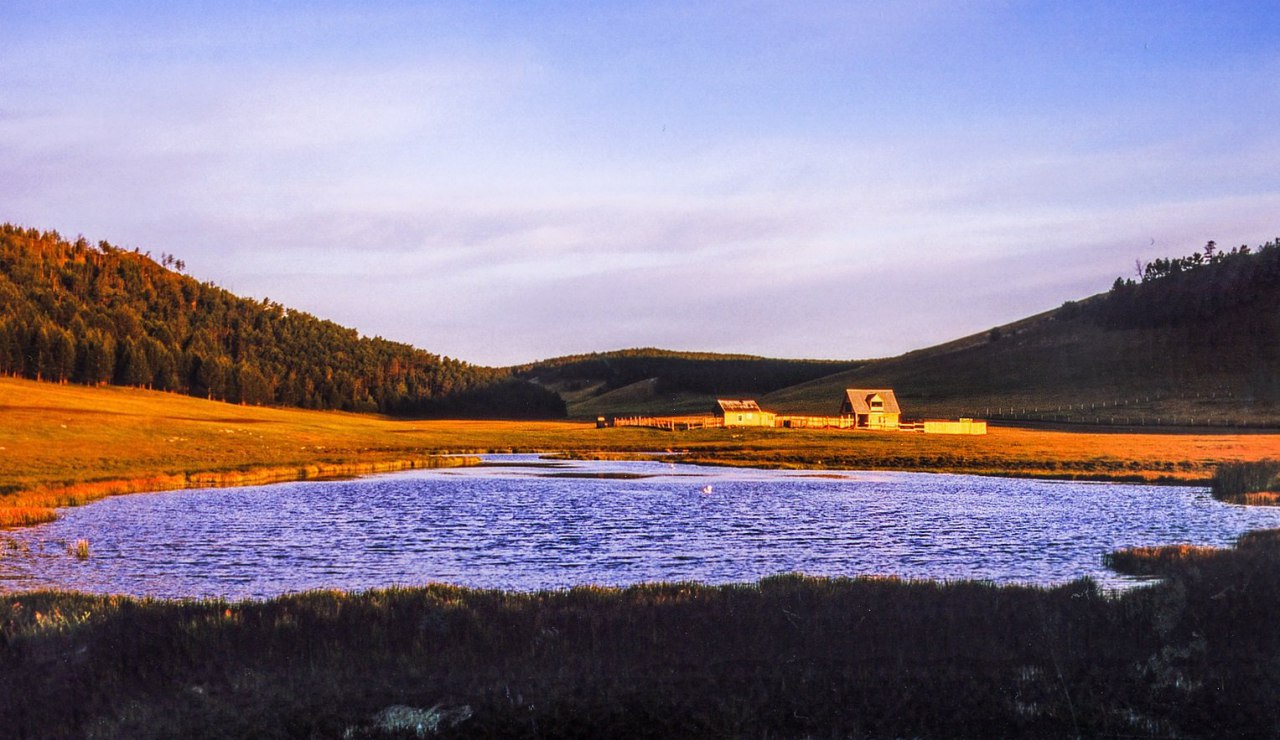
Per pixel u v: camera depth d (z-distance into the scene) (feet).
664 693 46.98
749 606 62.59
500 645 53.72
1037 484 212.02
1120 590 79.25
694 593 68.64
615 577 93.91
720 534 126.11
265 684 47.55
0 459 205.05
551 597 67.36
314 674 48.80
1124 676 49.75
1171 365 631.97
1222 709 45.42
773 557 106.83
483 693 46.85
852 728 43.42
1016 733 42.98
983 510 155.84
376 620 58.23
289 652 52.60
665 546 115.14
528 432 476.13
